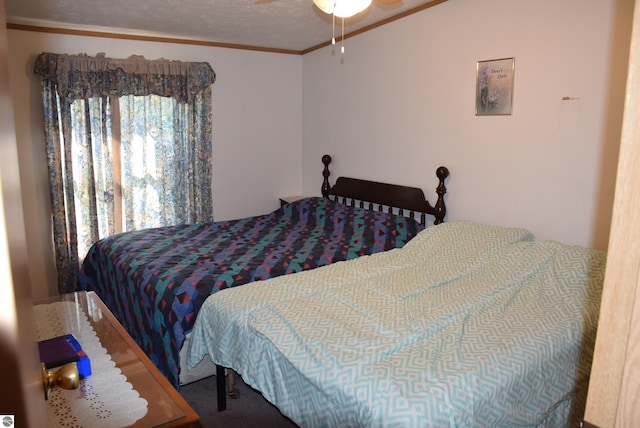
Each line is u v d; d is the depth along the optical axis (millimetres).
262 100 4684
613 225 622
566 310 2098
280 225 4004
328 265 2764
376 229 3547
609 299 638
